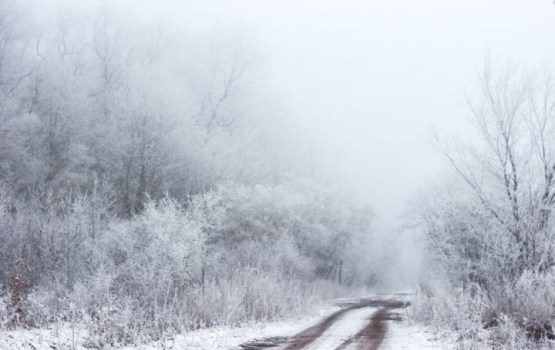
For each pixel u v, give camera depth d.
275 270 26.48
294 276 29.42
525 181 15.03
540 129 14.95
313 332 15.48
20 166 24.88
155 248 16.41
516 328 11.27
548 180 14.79
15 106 26.12
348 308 28.72
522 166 15.29
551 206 14.61
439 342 12.83
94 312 13.02
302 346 11.99
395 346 12.09
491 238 15.77
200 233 19.58
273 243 30.91
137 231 18.22
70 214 19.27
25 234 18.50
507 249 15.04
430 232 19.83
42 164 25.72
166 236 16.77
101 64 35.97
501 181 15.78
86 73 34.38
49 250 17.94
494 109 15.80
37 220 19.39
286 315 19.80
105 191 25.33
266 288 20.20
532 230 14.60
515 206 15.17
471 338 12.03
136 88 29.95
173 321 13.48
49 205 21.48
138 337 11.13
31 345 9.52
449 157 16.72
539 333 11.35
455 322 14.43
